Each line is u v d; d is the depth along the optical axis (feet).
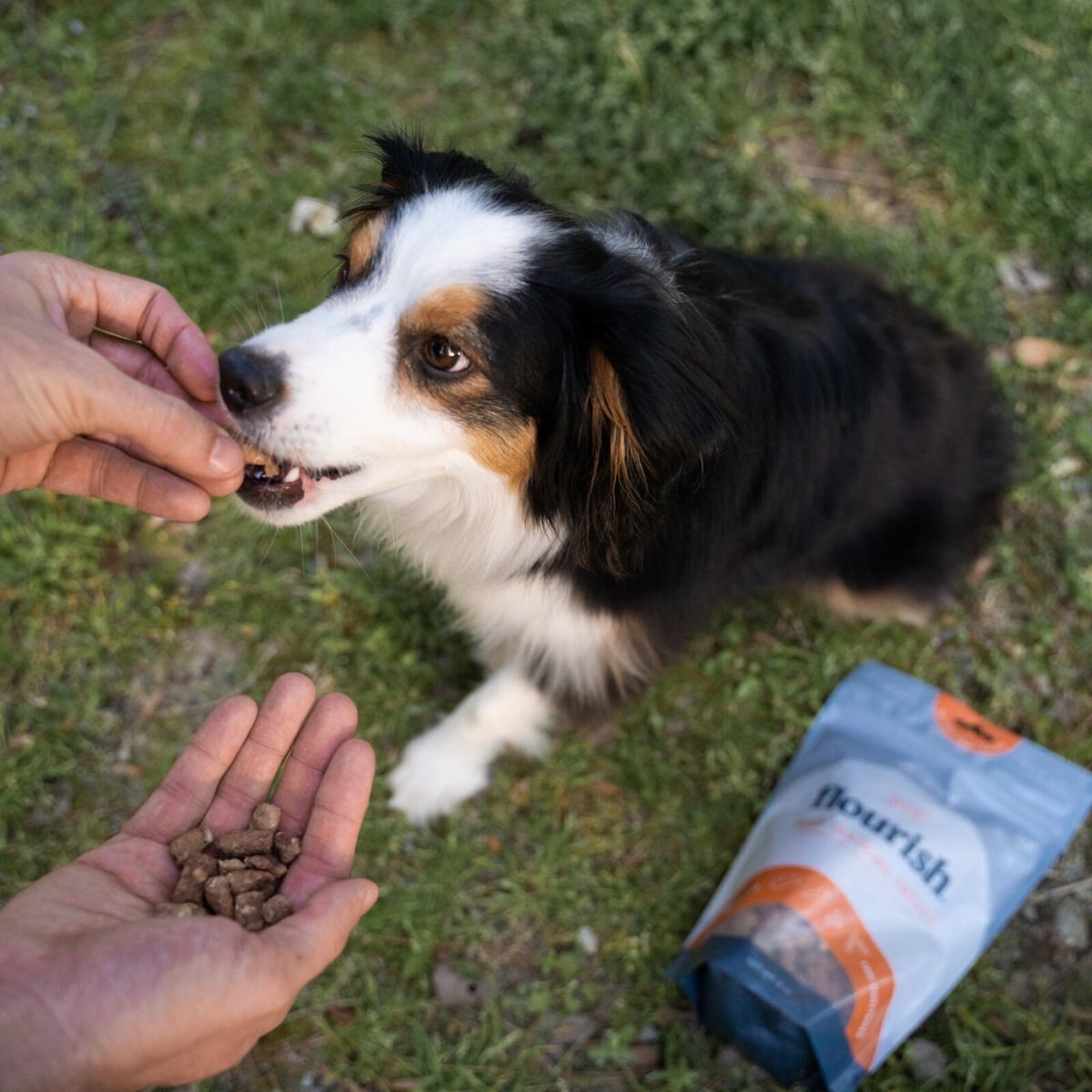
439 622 2.69
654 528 2.04
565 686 2.40
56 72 3.17
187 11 3.28
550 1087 2.30
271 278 2.94
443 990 2.37
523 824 2.53
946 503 2.54
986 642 2.73
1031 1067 2.30
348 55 3.27
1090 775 2.43
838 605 2.69
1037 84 3.19
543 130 3.16
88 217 2.94
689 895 2.47
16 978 1.54
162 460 1.73
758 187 3.10
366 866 2.46
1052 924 2.45
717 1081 2.30
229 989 1.55
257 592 2.67
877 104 3.21
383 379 1.90
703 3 3.21
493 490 2.09
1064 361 2.94
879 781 2.42
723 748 2.60
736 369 2.06
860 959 2.20
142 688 2.58
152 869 1.87
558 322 1.93
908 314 2.52
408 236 1.94
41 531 2.62
